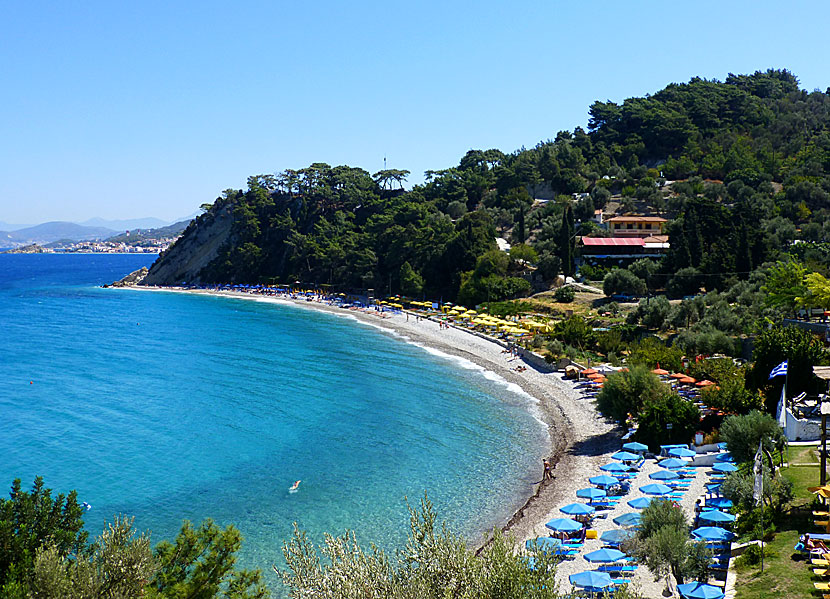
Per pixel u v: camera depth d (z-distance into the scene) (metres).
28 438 67.25
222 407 79.56
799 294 87.19
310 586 20.97
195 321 159.75
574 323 103.38
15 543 23.55
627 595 28.89
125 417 75.25
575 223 180.38
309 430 69.88
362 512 48.94
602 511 46.09
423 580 20.53
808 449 48.12
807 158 193.88
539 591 20.83
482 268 155.75
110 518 48.19
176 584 25.12
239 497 52.19
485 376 93.69
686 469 51.44
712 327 90.50
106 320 163.50
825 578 30.59
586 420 69.81
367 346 121.81
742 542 36.59
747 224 127.75
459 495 51.88
